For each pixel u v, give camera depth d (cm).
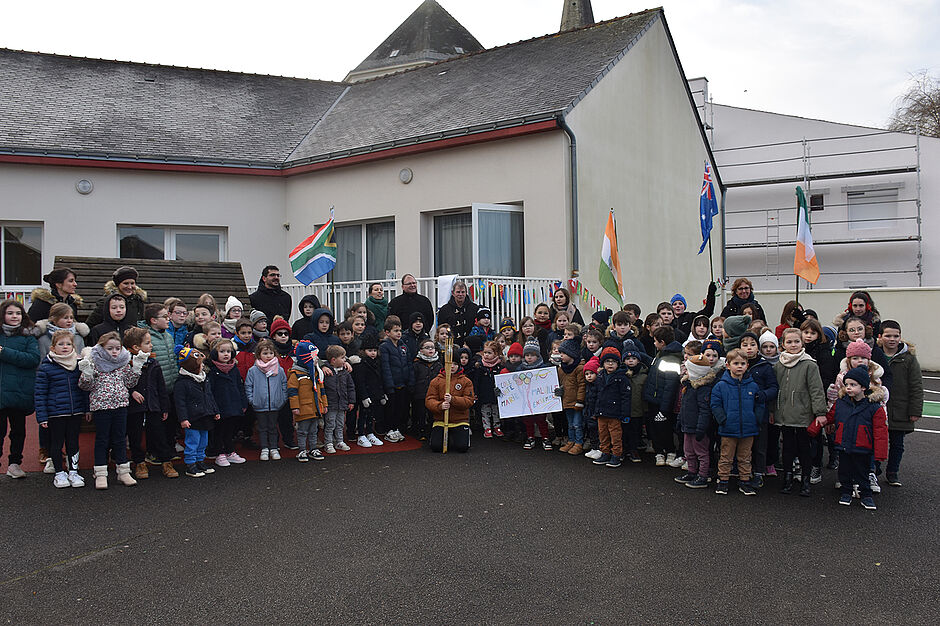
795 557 479
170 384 689
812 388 617
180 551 483
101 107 1388
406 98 1457
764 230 2692
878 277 2533
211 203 1305
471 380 845
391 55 2588
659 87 1459
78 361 625
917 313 1730
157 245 1295
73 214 1218
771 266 2670
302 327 865
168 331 722
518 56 1463
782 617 392
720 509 586
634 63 1344
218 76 1666
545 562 468
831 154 2594
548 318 906
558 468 716
